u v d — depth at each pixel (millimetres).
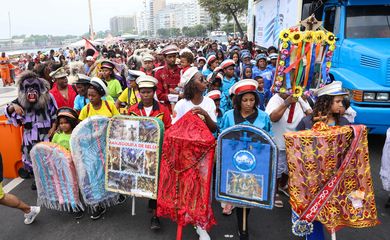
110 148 3801
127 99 5652
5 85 18594
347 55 6562
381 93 5637
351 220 3102
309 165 3004
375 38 6738
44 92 4891
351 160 3037
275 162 3109
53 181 4012
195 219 3361
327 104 3406
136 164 3725
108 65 6254
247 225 3969
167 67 5984
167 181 3463
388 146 4051
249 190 3227
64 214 4391
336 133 2982
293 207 3121
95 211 4223
